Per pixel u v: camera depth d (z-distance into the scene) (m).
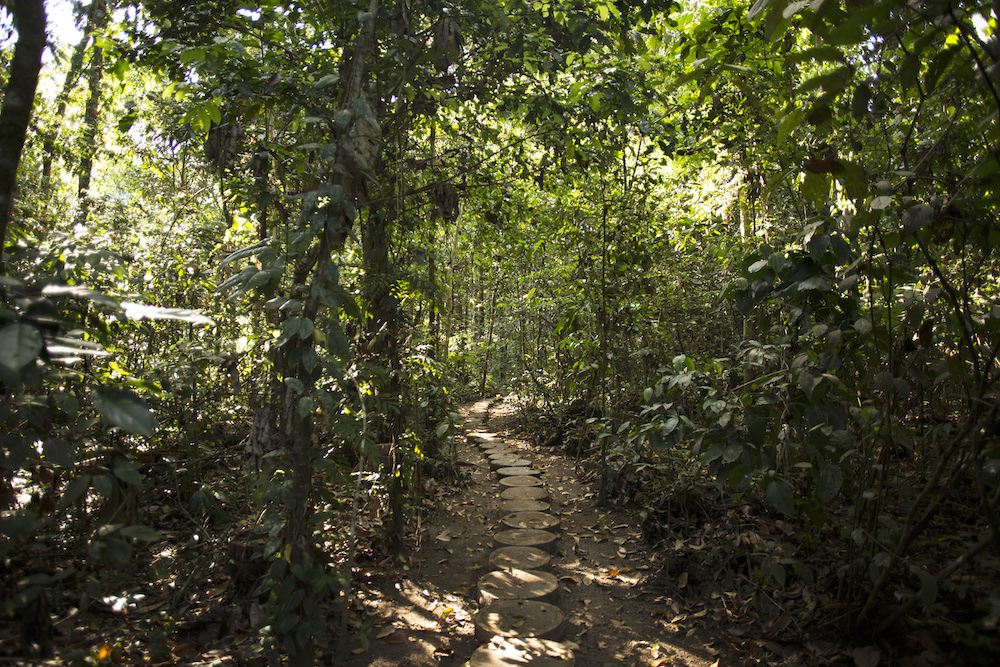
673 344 5.82
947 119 2.23
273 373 3.10
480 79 3.60
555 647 2.38
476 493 4.84
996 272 2.70
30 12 1.47
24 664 1.47
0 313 1.20
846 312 2.28
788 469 2.79
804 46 2.93
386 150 3.40
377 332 3.17
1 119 1.45
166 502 3.55
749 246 4.59
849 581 2.32
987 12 1.49
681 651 2.48
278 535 2.50
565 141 3.89
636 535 3.78
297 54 2.96
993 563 1.76
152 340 3.59
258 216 3.65
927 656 1.99
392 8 2.82
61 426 2.08
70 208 4.05
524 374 8.69
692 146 4.32
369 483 3.30
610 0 3.05
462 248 6.07
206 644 2.37
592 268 4.95
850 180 1.85
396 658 2.41
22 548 1.86
